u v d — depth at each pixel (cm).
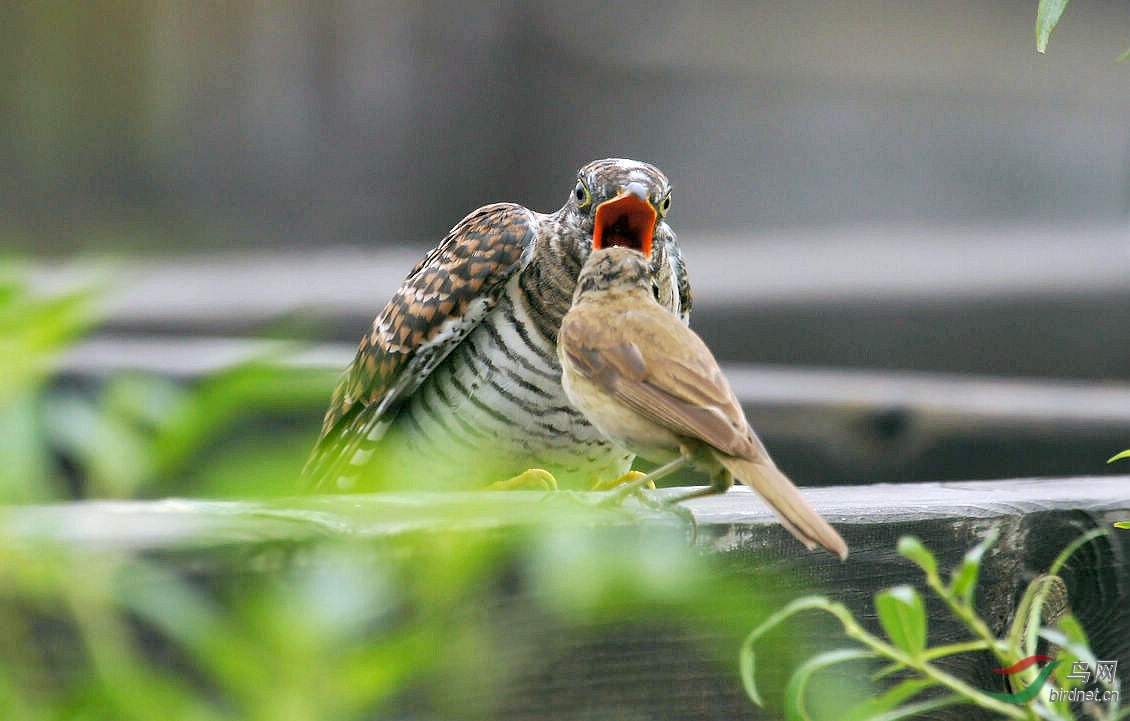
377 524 457
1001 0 2570
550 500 561
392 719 469
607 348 609
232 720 372
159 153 2378
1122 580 639
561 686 509
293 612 349
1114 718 559
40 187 2330
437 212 2448
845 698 575
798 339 1466
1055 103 2609
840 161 2598
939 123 2614
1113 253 1480
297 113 2411
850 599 583
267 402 420
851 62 2575
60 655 397
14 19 2303
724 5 2516
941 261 1480
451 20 2433
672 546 512
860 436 1229
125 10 2342
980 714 604
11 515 349
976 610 611
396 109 2431
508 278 826
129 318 1331
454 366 851
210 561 429
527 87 2475
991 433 1231
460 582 450
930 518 599
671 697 531
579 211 828
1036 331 1456
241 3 2386
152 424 382
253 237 2366
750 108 2577
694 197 2561
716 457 555
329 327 1406
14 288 354
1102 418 1238
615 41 2492
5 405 343
